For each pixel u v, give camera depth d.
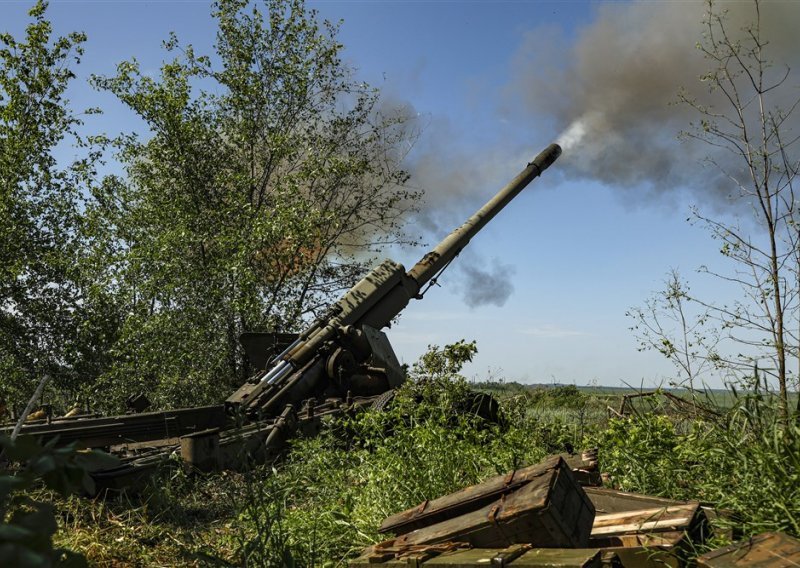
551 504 4.04
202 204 21.86
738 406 4.97
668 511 4.56
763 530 4.32
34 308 20.59
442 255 15.76
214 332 18.56
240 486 7.50
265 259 20.81
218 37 22.69
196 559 5.63
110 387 19.77
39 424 9.20
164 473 7.88
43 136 21.06
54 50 21.16
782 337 7.32
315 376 12.66
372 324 14.35
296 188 20.81
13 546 1.46
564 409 10.12
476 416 8.65
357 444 8.67
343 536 5.75
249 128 22.50
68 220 21.22
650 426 6.15
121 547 5.95
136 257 18.97
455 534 4.27
